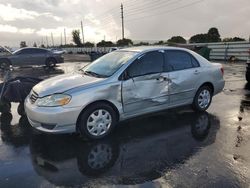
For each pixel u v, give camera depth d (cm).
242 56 2097
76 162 425
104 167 408
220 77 679
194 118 621
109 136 523
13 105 782
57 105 470
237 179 365
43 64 1964
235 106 723
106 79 507
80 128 491
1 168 407
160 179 370
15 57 1856
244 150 455
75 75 557
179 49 614
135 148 472
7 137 533
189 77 612
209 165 404
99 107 499
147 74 548
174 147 472
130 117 544
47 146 485
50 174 389
